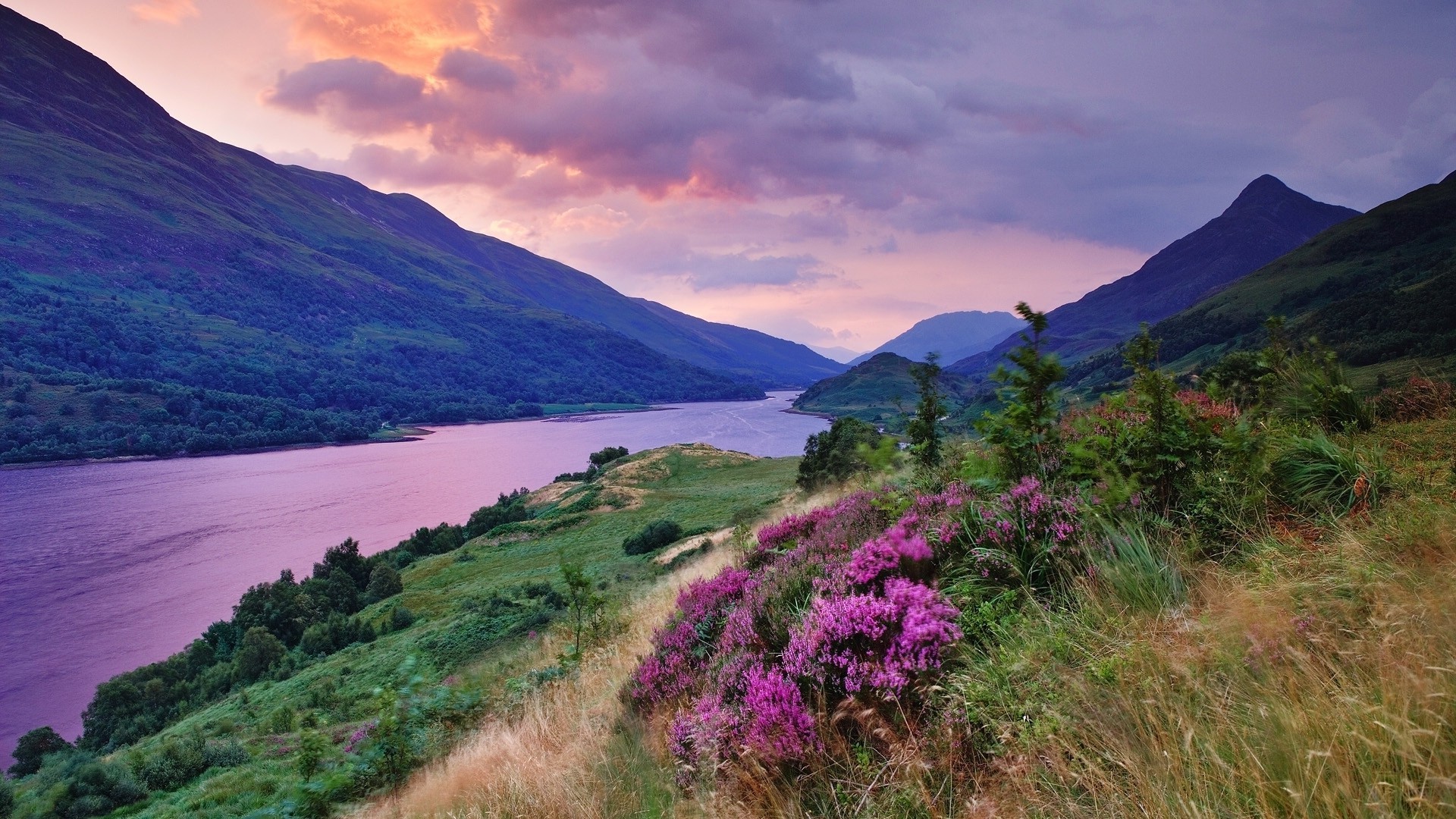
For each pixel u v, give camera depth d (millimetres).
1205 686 2318
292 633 51656
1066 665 2805
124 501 132000
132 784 19312
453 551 69312
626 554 49312
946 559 4285
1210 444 4082
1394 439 4637
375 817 6465
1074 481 4434
